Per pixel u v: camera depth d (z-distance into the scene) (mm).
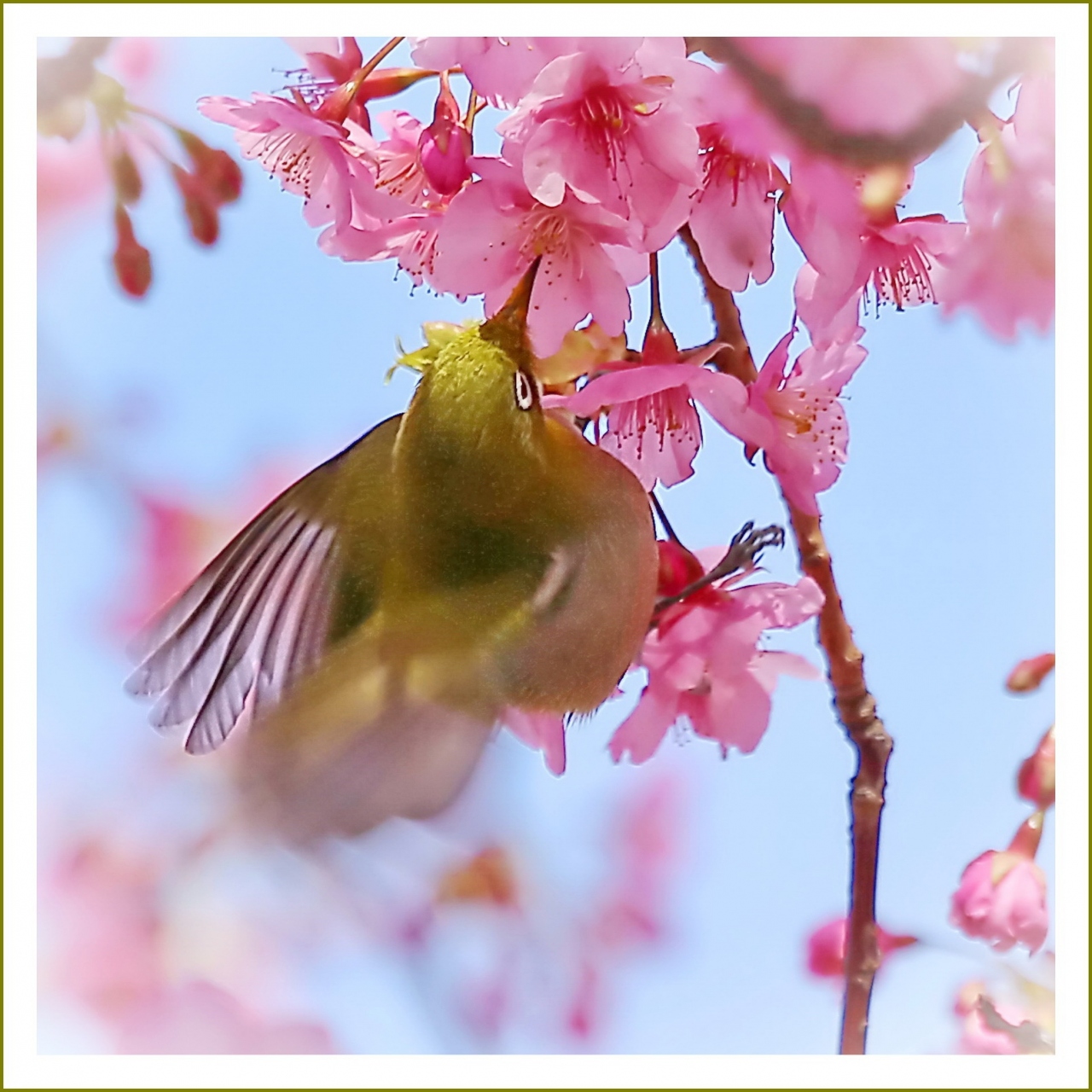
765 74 4305
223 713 4367
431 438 4371
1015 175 4332
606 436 4379
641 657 4383
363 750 4332
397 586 4375
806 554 4375
